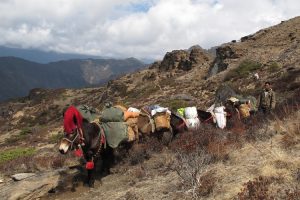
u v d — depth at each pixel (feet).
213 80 153.89
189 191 23.90
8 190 31.65
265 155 26.94
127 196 26.53
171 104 108.78
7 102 464.24
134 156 34.71
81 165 36.55
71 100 360.69
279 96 75.82
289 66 115.55
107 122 33.01
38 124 301.02
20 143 128.88
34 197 30.78
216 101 61.82
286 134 29.76
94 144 30.68
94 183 31.83
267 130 33.65
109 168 33.86
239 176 24.04
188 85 182.60
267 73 131.13
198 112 43.50
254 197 20.06
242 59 171.32
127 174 32.42
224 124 41.83
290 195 19.43
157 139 37.24
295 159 24.14
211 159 28.91
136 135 35.37
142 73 270.67
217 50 197.77
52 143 98.68
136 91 231.09
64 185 32.07
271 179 22.09
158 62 280.72
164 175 29.32
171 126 38.40
